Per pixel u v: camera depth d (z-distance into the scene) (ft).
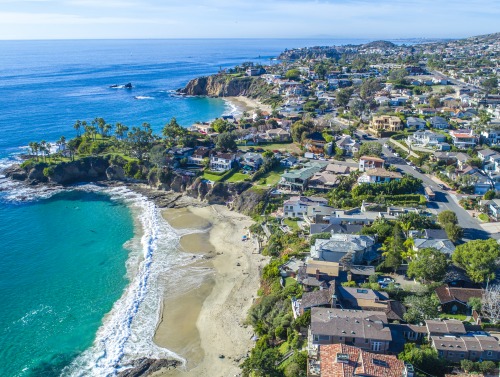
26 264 378.32
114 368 264.52
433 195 451.94
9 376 256.93
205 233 449.06
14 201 522.47
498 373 218.59
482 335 242.78
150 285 351.67
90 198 539.70
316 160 592.19
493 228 390.42
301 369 229.45
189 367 265.54
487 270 293.84
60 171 588.50
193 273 370.12
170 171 572.10
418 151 585.22
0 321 303.07
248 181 537.65
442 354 232.12
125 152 635.66
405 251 344.28
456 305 277.64
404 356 223.30
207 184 539.70
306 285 303.27
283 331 271.49
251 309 310.86
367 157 540.11
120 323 304.71
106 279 358.64
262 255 394.93
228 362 268.21
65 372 260.83
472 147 590.14
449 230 361.71
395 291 290.35
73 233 441.68
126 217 485.56
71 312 315.37
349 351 217.97
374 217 401.49
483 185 470.80
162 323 306.55
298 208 440.04
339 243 341.62
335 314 253.24
